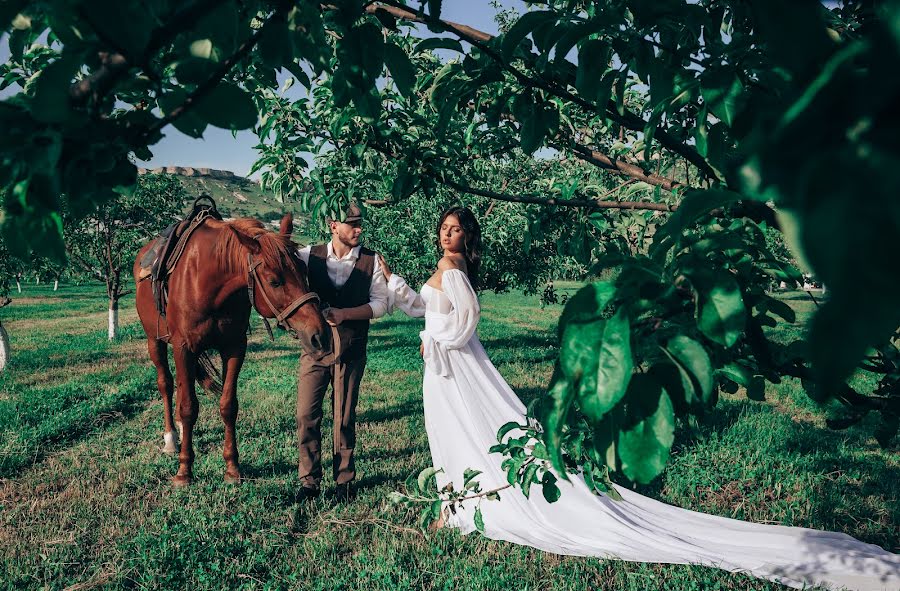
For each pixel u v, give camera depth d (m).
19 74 1.62
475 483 2.23
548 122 1.54
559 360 0.91
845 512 4.41
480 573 3.37
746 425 6.58
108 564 3.59
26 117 0.68
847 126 0.41
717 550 3.66
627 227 2.61
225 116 0.78
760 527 3.97
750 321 1.29
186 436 4.85
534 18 1.22
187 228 4.71
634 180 2.52
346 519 4.18
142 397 8.46
